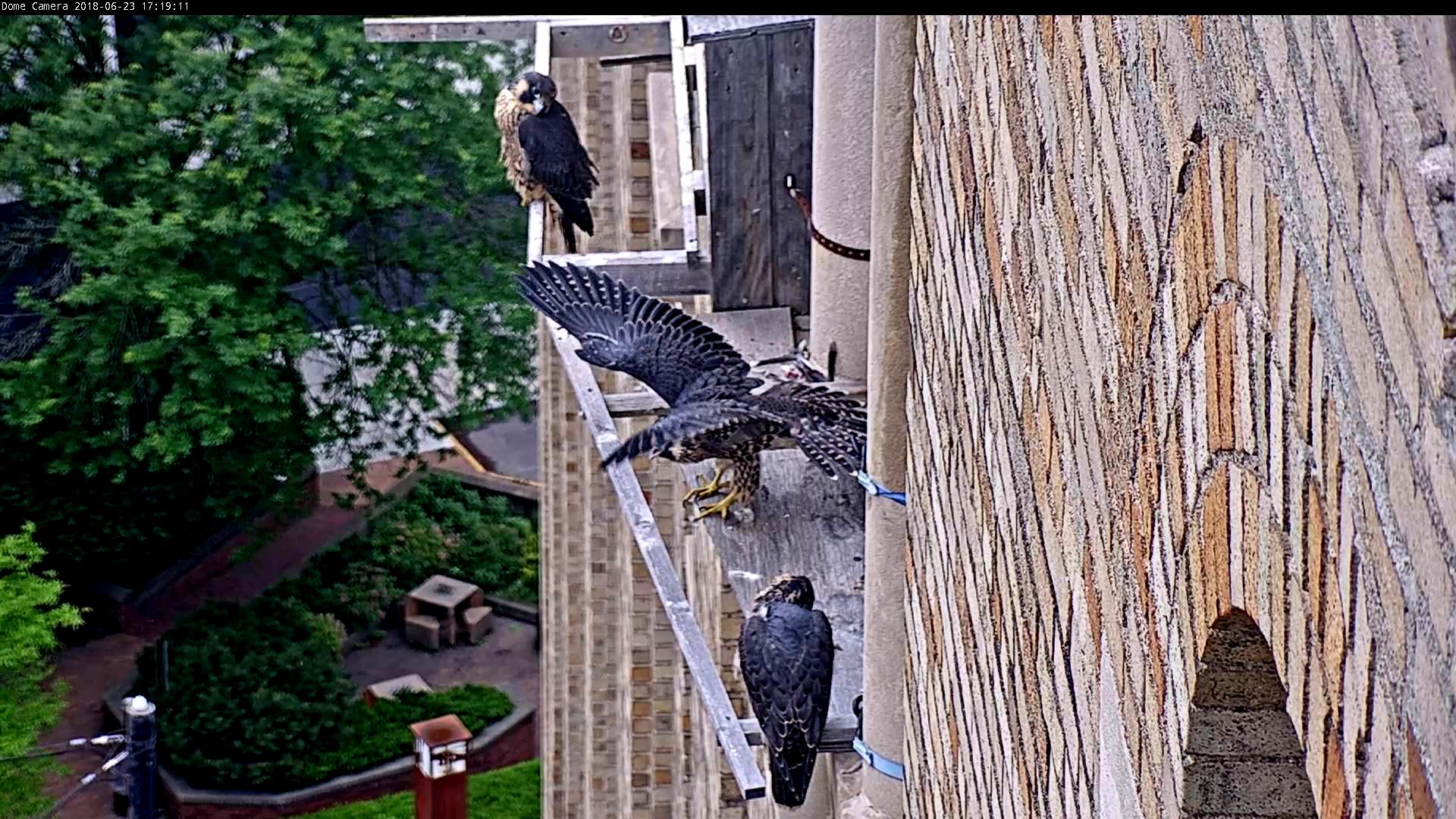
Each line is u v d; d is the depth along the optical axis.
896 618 6.43
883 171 6.13
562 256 9.27
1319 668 2.33
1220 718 2.91
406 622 26.86
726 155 8.20
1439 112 1.93
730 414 6.60
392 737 24.59
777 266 8.32
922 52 5.72
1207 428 2.76
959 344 5.06
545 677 20.06
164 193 25.09
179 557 27.27
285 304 26.61
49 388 25.48
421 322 27.27
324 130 25.00
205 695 23.95
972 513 4.92
